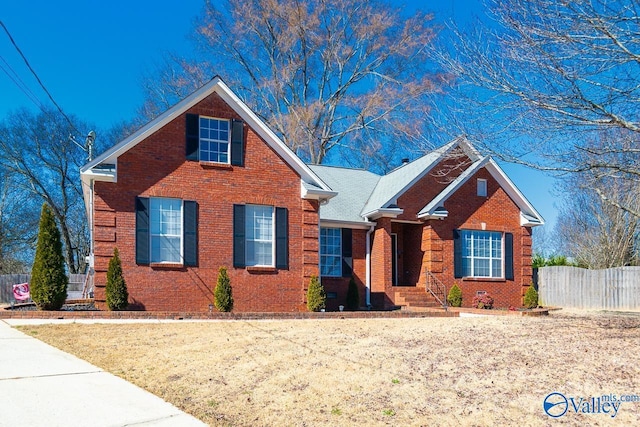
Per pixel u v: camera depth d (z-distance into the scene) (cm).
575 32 998
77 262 4556
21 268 4522
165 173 1795
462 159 2384
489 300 2252
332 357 990
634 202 2436
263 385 822
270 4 3666
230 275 1842
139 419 674
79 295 3084
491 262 2433
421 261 2377
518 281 2461
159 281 1753
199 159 1844
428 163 2405
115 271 1672
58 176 4334
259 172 1920
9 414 673
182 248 1795
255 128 1936
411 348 1059
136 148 1766
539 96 1048
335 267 2316
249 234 1909
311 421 668
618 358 916
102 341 1184
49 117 4206
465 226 2386
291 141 3766
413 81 3450
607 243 3391
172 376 890
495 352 1001
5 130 4109
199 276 1803
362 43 3775
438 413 689
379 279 2298
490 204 2447
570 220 3816
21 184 4209
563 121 1051
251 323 1499
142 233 1745
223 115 1897
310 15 3706
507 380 818
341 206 2433
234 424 665
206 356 1024
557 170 1098
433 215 2288
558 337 1135
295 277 1933
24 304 1962
